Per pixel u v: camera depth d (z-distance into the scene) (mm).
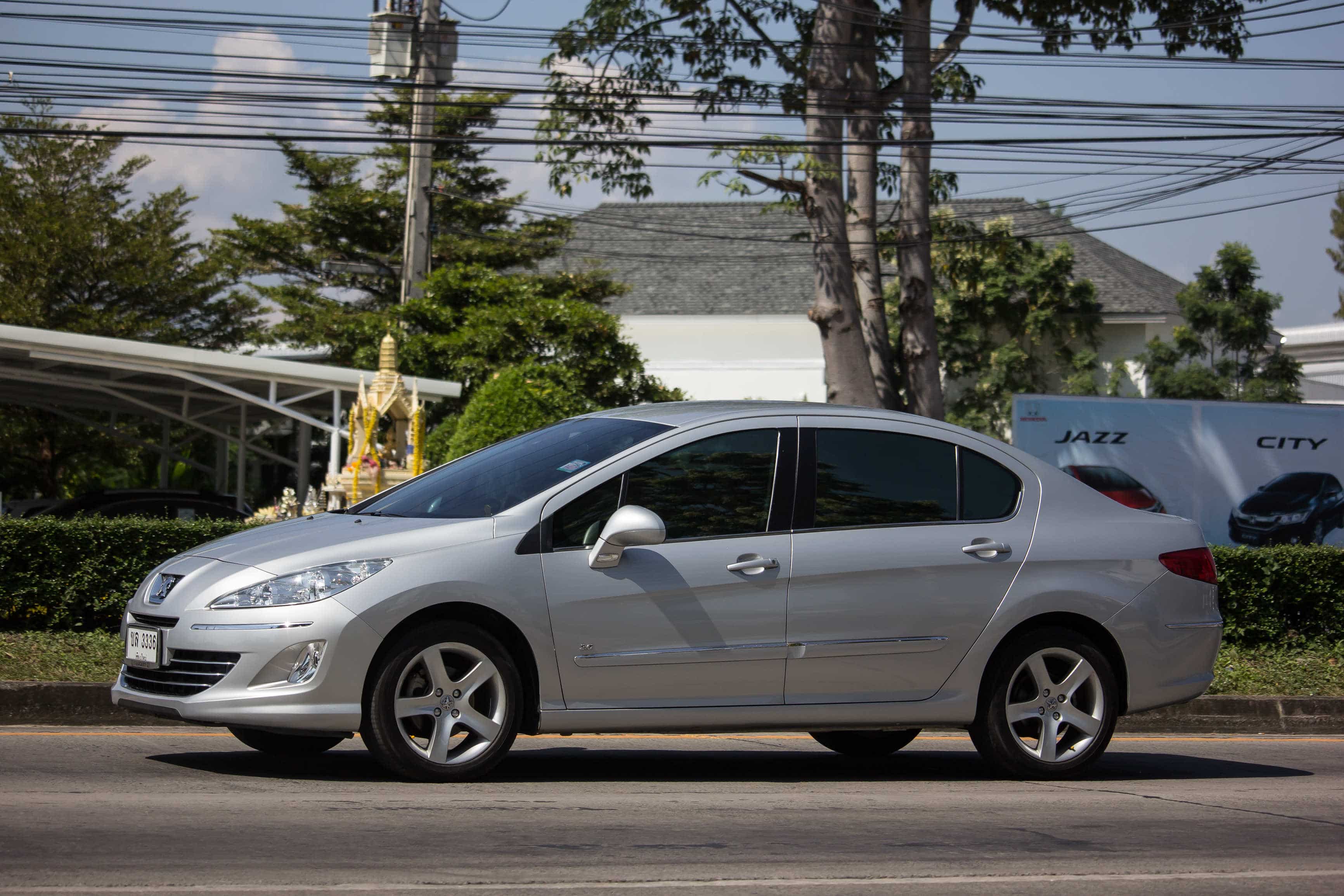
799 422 9898
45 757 10281
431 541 8867
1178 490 26469
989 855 7660
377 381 26125
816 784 10008
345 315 55438
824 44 27625
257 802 8414
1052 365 47469
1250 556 18312
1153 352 45594
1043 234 36125
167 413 34000
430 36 33656
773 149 26812
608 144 27781
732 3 29656
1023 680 10148
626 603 9078
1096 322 47375
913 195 29547
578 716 9031
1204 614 10656
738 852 7500
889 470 10000
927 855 7602
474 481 9773
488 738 8969
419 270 35094
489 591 8805
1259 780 11102
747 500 9562
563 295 41312
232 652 8508
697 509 9438
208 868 6758
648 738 12766
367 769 9727
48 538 15961
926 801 9328
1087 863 7562
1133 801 9586
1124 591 10297
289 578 8633
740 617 9305
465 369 37750
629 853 7367
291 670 8500
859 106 27859
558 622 8953
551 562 9008
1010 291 46781
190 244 51344
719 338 57625
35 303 46812
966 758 11883
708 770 10656
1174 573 10531
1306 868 7645
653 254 61406
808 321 56938
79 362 27719
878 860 7438
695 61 29453
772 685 9406
